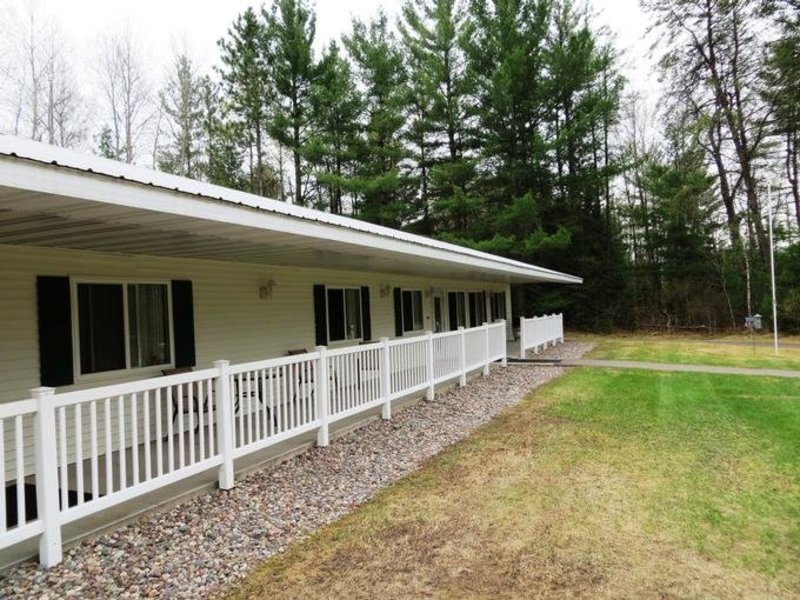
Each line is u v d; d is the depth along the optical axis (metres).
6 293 5.61
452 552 3.92
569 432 7.29
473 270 12.61
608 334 25.28
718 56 23.25
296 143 23.08
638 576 3.56
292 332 9.80
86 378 6.29
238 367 5.09
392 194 25.17
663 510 4.63
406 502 4.88
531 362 14.52
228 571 3.62
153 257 7.17
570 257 25.28
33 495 4.85
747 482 5.27
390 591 3.40
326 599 3.31
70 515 3.58
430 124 24.52
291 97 22.98
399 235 8.06
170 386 4.40
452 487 5.25
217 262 8.20
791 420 7.79
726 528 4.27
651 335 24.33
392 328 13.60
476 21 23.52
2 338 5.55
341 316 11.39
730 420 7.86
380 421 7.63
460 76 24.12
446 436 7.12
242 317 8.64
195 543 3.96
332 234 5.95
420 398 9.25
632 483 5.29
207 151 24.66
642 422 7.81
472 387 10.64
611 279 26.16
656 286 27.00
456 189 22.64
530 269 14.98
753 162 24.70
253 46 23.25
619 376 12.16
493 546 4.01
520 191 23.89
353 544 4.05
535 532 4.24
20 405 3.32
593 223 25.92
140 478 5.16
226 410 4.89
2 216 4.11
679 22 23.30
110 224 4.55
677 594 3.34
